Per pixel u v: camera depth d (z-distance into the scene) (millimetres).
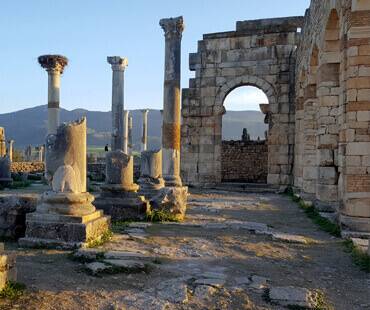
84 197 9086
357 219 11102
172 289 6176
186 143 27969
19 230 9430
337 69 15125
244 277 6984
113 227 11180
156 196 13664
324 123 15211
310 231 11945
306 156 19031
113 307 5465
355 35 11352
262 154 32219
